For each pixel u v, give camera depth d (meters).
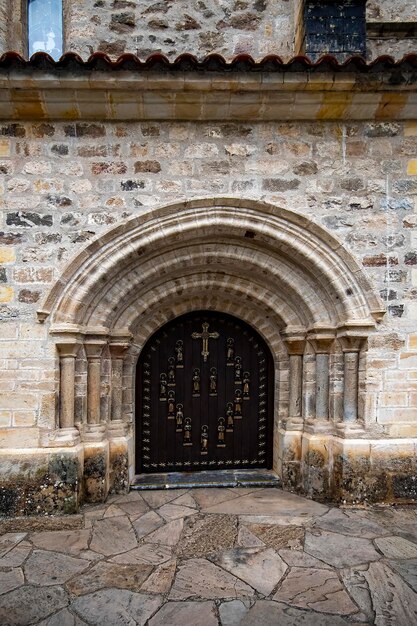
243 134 4.35
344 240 4.38
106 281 4.34
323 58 3.81
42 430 4.14
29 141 4.20
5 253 4.17
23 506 4.05
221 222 4.30
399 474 4.30
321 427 4.58
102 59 3.74
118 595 2.86
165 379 5.14
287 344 4.87
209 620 2.62
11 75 3.76
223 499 4.48
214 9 5.32
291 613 2.68
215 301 5.06
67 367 4.24
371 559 3.30
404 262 4.41
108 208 4.25
